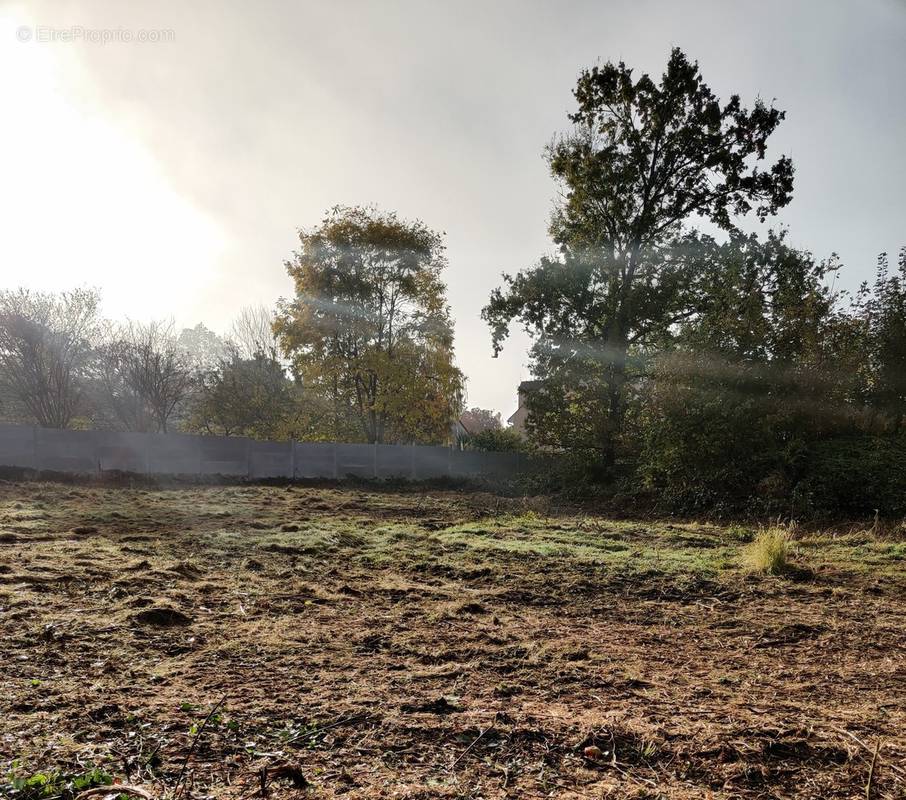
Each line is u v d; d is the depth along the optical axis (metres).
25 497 17.94
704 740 3.73
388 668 5.00
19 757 3.25
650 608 7.67
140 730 3.65
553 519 16.98
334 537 12.76
